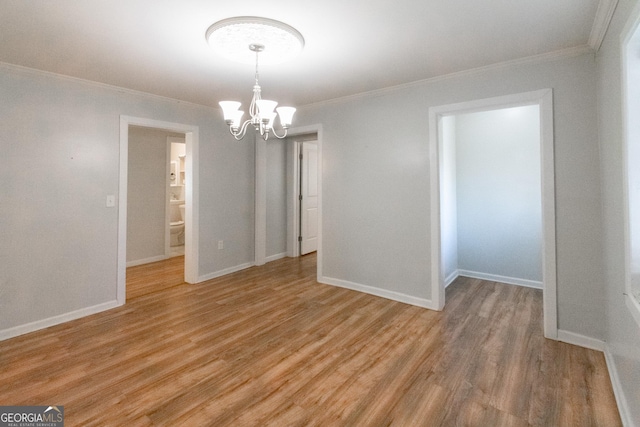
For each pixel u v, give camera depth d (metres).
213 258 4.20
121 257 3.22
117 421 1.61
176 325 2.76
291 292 3.62
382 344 2.42
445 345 2.40
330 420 1.63
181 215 6.69
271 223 5.20
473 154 4.20
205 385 1.92
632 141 1.51
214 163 4.16
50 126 2.74
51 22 1.93
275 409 1.71
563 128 2.38
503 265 4.04
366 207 3.54
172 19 1.90
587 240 2.31
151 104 3.43
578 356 2.21
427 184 3.10
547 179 2.44
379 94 3.36
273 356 2.25
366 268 3.58
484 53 2.41
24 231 2.62
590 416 1.66
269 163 5.11
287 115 2.25
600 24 1.92
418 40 2.20
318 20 1.93
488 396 1.82
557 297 2.45
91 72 2.73
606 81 1.96
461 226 4.33
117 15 1.85
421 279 3.18
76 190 2.90
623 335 1.71
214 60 2.50
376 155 3.43
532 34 2.12
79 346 2.39
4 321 2.52
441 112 2.97
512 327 2.71
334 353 2.29
